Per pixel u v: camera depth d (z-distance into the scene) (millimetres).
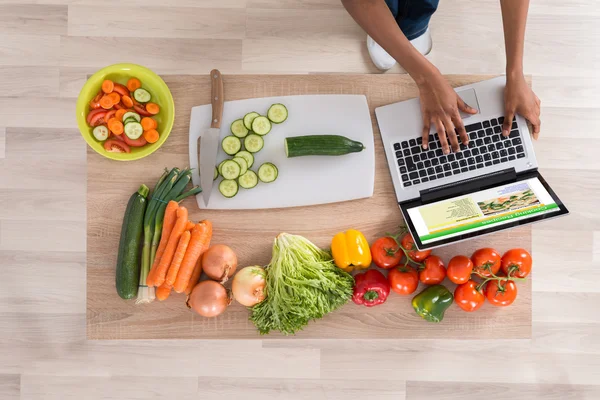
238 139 1473
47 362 2043
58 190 2057
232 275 1466
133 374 2045
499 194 1413
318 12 2041
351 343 2029
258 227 1466
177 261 1396
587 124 2039
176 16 2051
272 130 1481
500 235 1463
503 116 1441
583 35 2051
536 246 2047
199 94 1482
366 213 1466
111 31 2053
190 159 1472
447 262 1467
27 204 2055
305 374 2033
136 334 1437
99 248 1444
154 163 1470
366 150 1470
